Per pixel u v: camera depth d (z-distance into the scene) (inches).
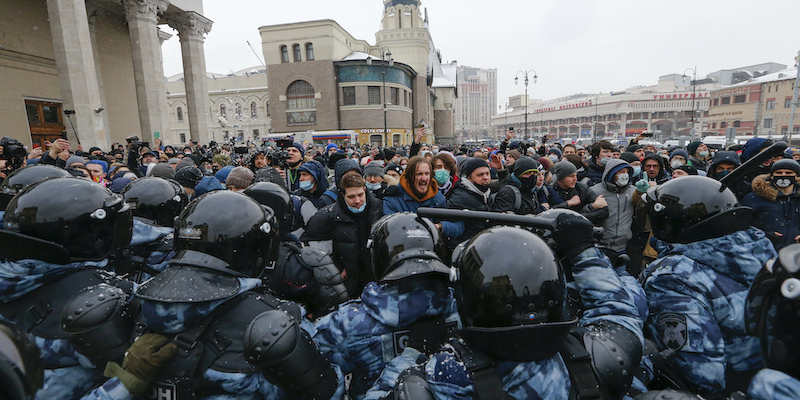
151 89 803.4
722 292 56.4
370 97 1686.8
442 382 39.9
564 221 51.9
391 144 1718.8
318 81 1626.5
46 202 52.3
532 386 37.9
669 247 66.8
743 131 2657.5
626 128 4315.9
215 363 45.4
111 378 45.4
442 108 2802.7
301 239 122.6
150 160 292.8
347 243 117.3
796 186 129.6
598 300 50.3
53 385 50.3
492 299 38.3
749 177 164.2
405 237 60.5
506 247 40.4
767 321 32.4
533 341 37.0
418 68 2058.3
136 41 789.2
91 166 207.8
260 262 53.7
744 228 59.2
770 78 2539.4
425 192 134.4
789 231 127.6
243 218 51.3
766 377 31.5
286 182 209.2
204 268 48.4
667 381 57.5
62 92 624.4
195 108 985.5
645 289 63.8
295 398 50.3
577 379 39.7
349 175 115.1
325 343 59.4
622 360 42.2
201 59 994.7
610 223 156.3
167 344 44.4
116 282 59.6
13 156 165.3
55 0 609.3
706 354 53.9
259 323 45.0
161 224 88.0
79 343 48.9
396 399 41.6
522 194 145.2
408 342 56.7
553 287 39.1
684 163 235.8
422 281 57.7
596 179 201.8
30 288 51.5
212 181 133.7
